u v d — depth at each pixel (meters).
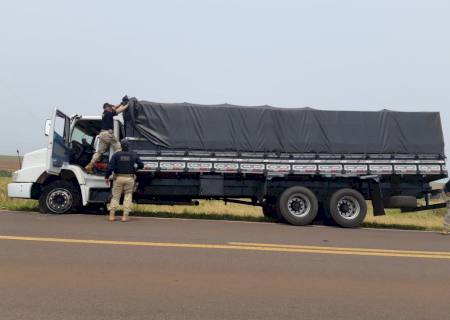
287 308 4.48
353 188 12.41
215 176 11.95
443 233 10.78
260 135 12.02
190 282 5.24
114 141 11.43
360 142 12.20
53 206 11.19
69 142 11.74
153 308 4.34
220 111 12.02
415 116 12.47
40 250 6.54
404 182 12.42
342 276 5.80
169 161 11.62
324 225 12.19
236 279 5.45
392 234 10.27
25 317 4.02
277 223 12.00
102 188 11.39
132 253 6.58
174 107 11.91
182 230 9.07
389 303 4.76
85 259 6.12
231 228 9.87
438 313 4.49
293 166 11.90
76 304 4.38
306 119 12.21
